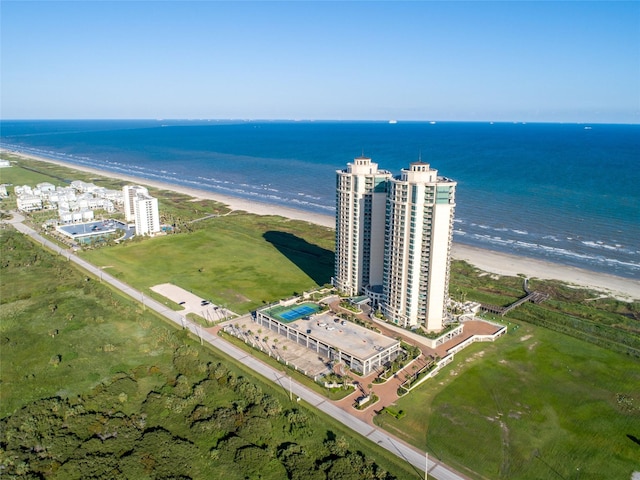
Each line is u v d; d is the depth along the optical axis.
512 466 119.19
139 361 164.25
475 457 121.94
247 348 172.88
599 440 128.88
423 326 183.25
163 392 146.75
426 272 177.88
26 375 155.12
